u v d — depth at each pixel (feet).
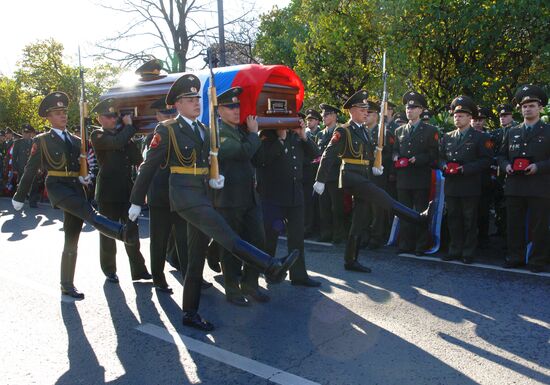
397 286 16.34
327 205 23.84
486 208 21.21
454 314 13.76
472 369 10.66
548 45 28.48
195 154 12.75
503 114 22.68
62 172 15.60
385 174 22.99
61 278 16.24
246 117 14.39
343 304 14.82
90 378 10.87
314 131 27.66
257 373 10.78
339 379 10.41
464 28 30.78
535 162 17.37
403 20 33.06
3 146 48.34
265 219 16.49
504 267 18.22
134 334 13.12
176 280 17.92
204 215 12.17
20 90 95.71
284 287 16.58
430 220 16.48
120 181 17.66
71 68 93.50
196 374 10.87
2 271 19.38
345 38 35.06
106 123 17.39
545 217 17.25
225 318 14.06
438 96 34.88
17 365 11.57
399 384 10.14
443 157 19.54
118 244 23.77
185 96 12.93
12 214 34.94
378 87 36.11
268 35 79.77
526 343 11.82
